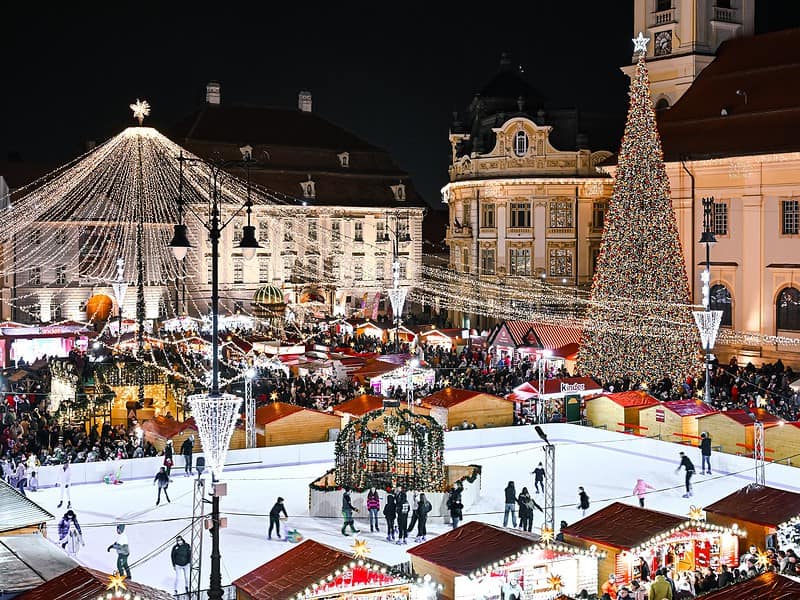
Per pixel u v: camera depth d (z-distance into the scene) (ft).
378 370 186.29
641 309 186.19
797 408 158.92
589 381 177.06
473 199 296.92
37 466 134.31
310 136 345.10
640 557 90.02
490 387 182.19
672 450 151.53
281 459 152.35
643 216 187.93
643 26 258.98
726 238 218.79
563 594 83.76
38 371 203.00
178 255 90.84
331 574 79.05
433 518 119.03
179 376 180.45
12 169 307.37
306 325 278.67
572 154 282.97
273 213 317.01
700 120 229.66
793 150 202.49
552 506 111.14
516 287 286.25
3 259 284.00
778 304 209.05
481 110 304.91
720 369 186.39
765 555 84.33
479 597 85.76
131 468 140.46
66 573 73.61
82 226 290.35
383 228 340.18
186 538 111.14
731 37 251.39
